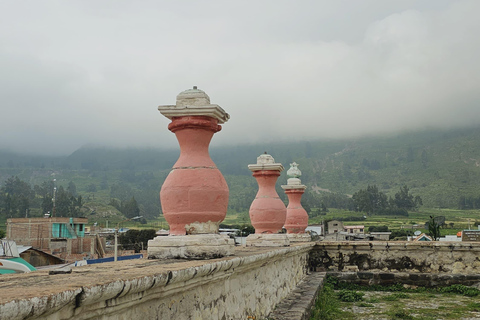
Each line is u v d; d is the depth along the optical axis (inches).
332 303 496.4
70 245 1549.0
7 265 321.7
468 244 636.1
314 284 510.3
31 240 1617.9
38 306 89.7
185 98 263.0
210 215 251.4
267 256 292.7
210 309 199.6
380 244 669.9
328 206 6033.5
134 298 130.9
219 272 201.9
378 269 674.2
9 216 3425.2
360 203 5433.1
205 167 255.6
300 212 661.9
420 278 636.7
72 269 170.9
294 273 482.9
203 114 255.9
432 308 489.1
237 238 1160.8
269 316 316.5
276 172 477.1
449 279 628.1
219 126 271.0
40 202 4355.3
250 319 265.9
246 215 4635.8
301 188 666.8
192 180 251.1
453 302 530.9
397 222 4628.4
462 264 645.3
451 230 3577.8
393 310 474.6
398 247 666.8
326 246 689.0
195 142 260.4
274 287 352.2
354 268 681.0
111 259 1033.5
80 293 104.3
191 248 239.9
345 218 4817.9
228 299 227.5
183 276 157.8
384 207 5615.2
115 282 117.0
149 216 4675.2
